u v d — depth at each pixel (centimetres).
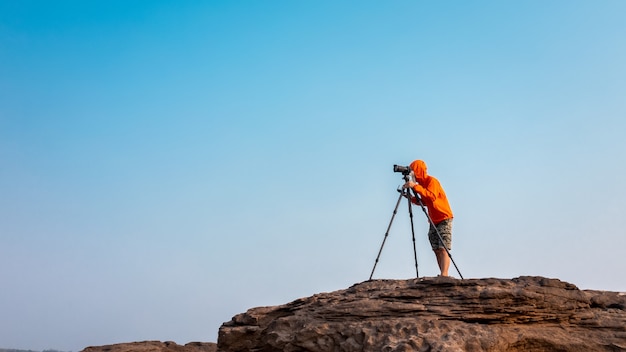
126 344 2289
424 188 1814
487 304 1546
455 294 1578
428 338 1443
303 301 1777
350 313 1599
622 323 1575
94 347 2247
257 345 1788
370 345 1488
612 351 1522
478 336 1463
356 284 1788
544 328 1561
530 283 1627
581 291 1634
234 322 1875
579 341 1524
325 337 1571
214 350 2347
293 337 1611
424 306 1568
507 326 1548
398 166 1802
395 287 1683
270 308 1861
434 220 1789
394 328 1502
